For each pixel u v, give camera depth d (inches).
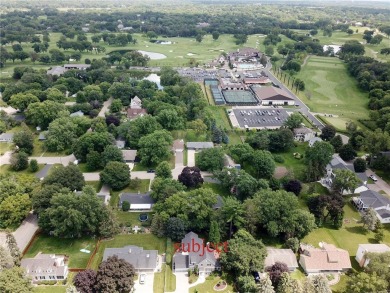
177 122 7598.4
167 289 3811.5
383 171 6378.0
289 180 5570.9
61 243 4488.2
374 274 3587.6
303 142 7475.4
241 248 3966.5
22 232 4662.9
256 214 4475.9
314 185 5654.5
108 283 3474.4
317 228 4854.8
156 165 6387.8
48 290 3767.2
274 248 4286.4
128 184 5738.2
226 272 4042.8
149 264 4025.6
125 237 4608.8
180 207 4633.4
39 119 7564.0
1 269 3565.5
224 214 4517.7
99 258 4227.4
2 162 6437.0
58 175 5068.9
